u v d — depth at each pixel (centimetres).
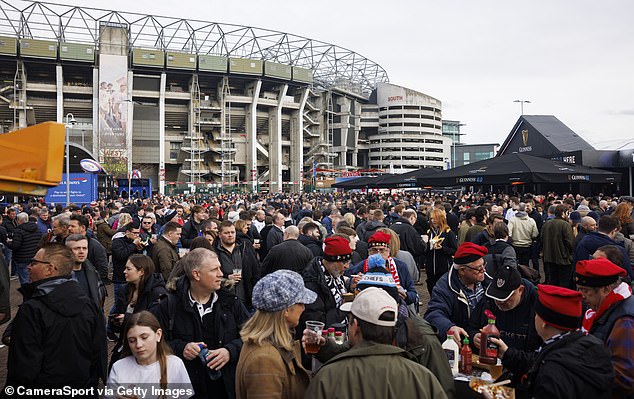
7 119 9969
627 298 360
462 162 16262
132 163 10550
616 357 344
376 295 290
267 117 12294
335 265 498
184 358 387
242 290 704
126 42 9962
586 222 838
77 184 3203
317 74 13825
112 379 361
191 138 10969
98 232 1268
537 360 317
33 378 364
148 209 1603
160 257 709
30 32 10362
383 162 15300
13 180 284
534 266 1265
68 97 10338
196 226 1032
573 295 314
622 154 3059
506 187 3772
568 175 1448
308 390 270
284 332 330
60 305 380
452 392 347
